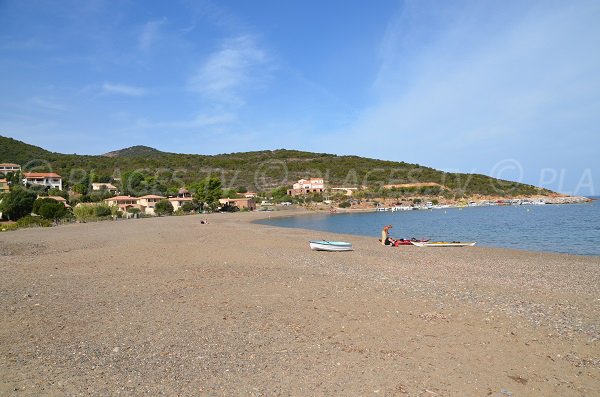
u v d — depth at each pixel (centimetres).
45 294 1323
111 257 2203
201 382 694
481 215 8356
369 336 932
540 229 4775
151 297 1285
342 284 1494
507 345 884
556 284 1579
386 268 1941
